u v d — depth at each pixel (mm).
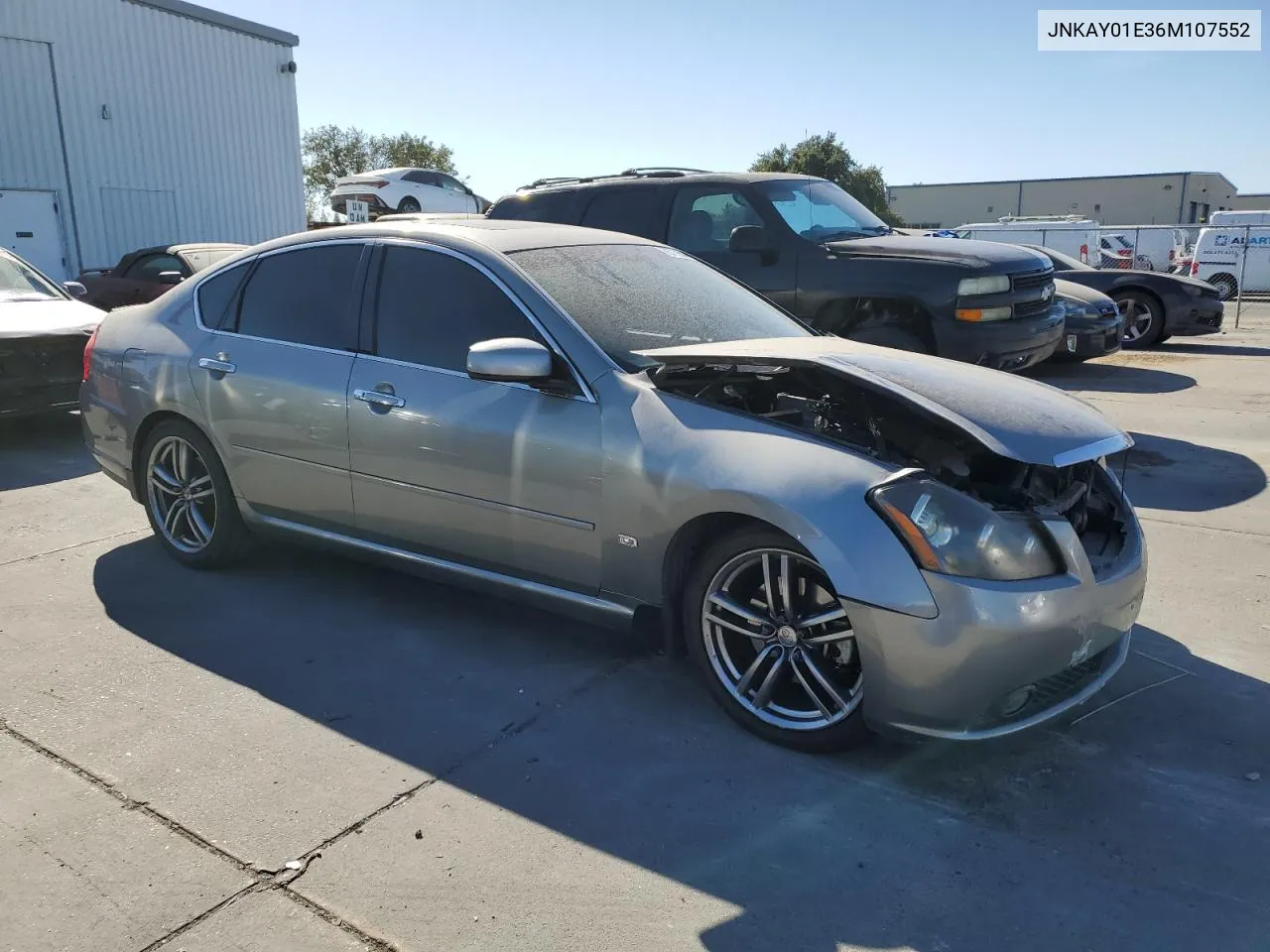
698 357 3355
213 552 4629
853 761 3107
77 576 4668
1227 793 2936
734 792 2932
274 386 4199
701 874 2561
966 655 2746
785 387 3918
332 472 4062
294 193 22984
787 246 7371
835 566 2846
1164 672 3703
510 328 3656
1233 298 23906
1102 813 2838
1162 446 7246
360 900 2445
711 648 3287
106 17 18594
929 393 3135
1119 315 10648
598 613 3502
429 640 3984
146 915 2383
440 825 2756
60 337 7219
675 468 3172
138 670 3688
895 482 2865
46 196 17938
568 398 3453
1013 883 2533
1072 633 2877
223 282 4602
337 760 3086
